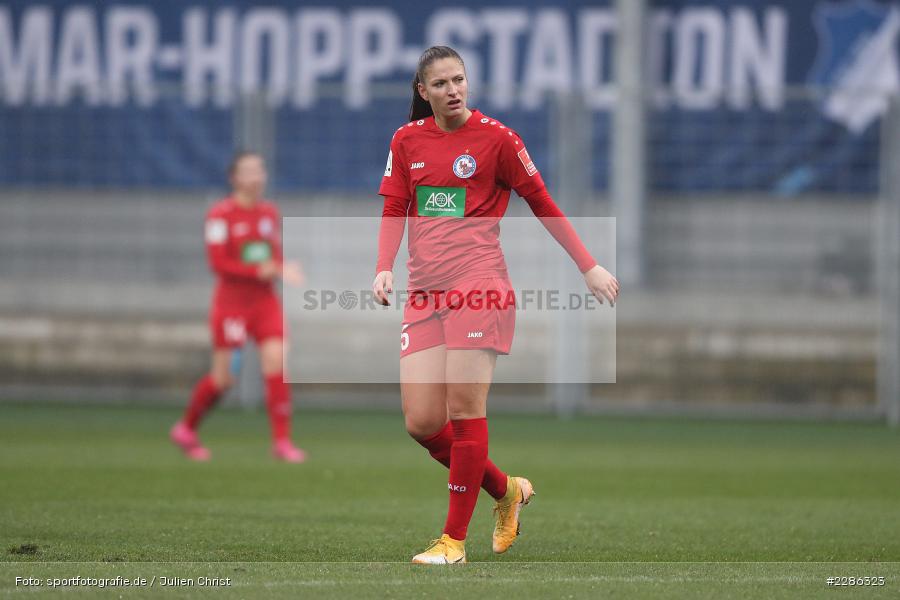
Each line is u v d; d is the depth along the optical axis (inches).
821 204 1779.0
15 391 1849.2
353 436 1539.1
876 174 1777.8
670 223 1785.2
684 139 1797.5
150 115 1882.4
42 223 1881.2
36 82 1999.3
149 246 1871.3
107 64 1999.3
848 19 1894.7
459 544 688.4
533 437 1544.0
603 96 1734.7
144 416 1726.1
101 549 729.6
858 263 1768.0
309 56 1977.1
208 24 1991.9
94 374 1844.2
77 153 1887.3
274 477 1131.3
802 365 1748.3
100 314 1846.7
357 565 668.7
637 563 698.2
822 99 1770.4
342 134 1859.0
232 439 1481.3
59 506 919.0
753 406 1749.5
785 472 1222.3
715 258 1780.3
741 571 664.4
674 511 946.7
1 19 2003.0
